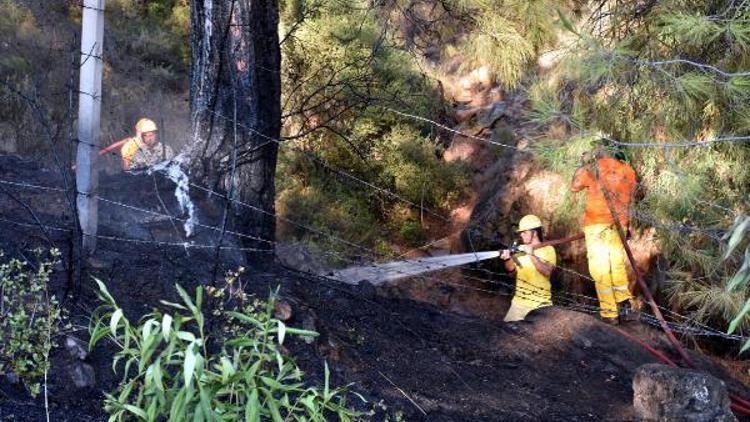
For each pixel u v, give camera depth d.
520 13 6.44
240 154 6.27
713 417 5.40
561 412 5.85
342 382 5.10
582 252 10.70
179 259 5.66
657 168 7.25
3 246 5.08
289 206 10.69
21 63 10.21
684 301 8.12
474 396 5.72
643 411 5.64
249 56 6.30
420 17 7.52
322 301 6.34
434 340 6.55
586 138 5.48
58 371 4.11
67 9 12.12
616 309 7.96
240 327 4.48
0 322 4.23
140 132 7.48
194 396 3.01
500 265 11.34
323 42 9.71
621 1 6.43
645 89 6.29
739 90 5.34
